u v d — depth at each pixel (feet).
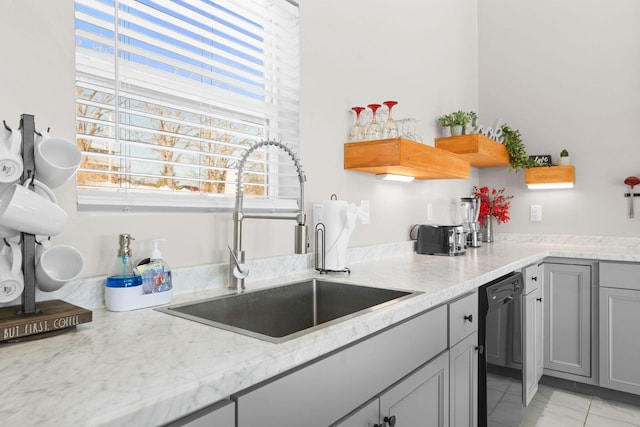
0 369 2.33
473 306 5.51
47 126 3.53
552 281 9.14
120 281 3.67
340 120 6.81
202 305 4.08
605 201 10.06
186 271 4.45
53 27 3.58
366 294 4.91
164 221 4.39
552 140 10.81
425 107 9.33
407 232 8.59
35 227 2.91
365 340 3.47
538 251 8.76
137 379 2.20
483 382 5.69
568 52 10.61
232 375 2.34
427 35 9.46
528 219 11.07
